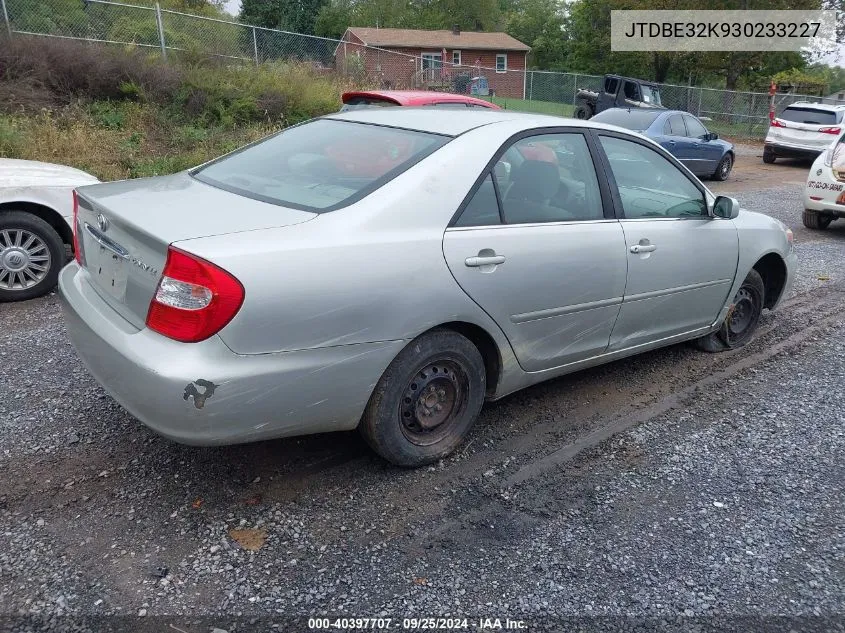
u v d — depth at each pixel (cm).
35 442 346
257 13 5825
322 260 278
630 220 402
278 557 274
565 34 6266
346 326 285
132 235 286
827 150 1027
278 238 275
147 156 1076
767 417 416
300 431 294
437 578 267
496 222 337
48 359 446
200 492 313
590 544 291
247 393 267
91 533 283
